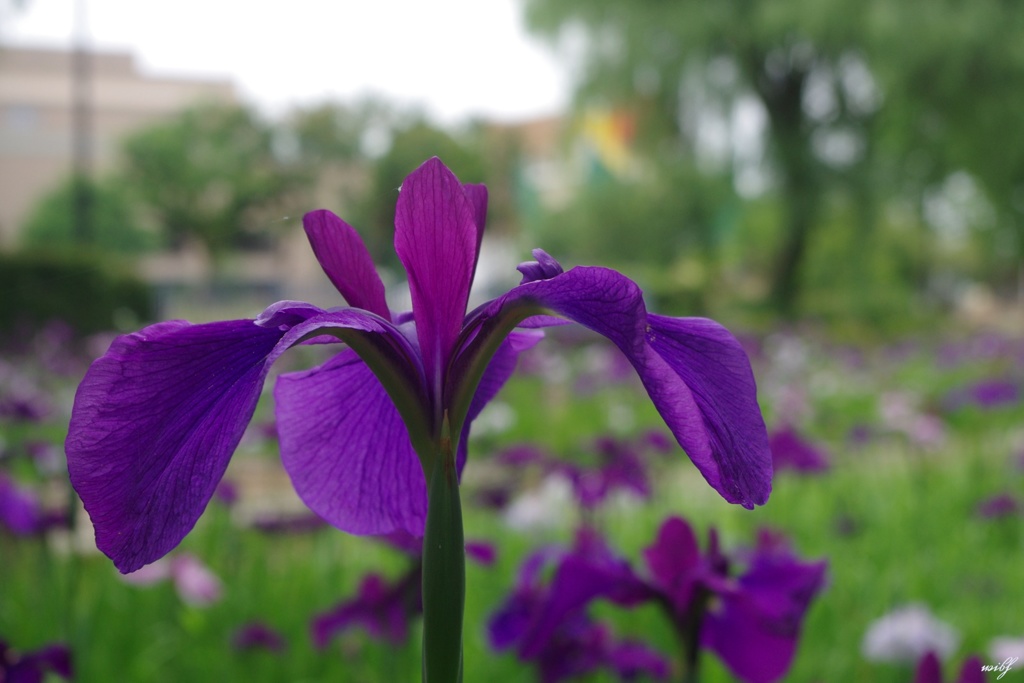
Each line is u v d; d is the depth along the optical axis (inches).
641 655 84.6
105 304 623.2
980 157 1114.1
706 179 1128.2
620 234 1438.2
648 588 65.9
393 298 89.5
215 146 1342.3
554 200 1681.8
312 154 1273.4
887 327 1005.2
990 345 616.4
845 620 135.1
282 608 136.4
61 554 147.6
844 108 1087.6
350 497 46.4
